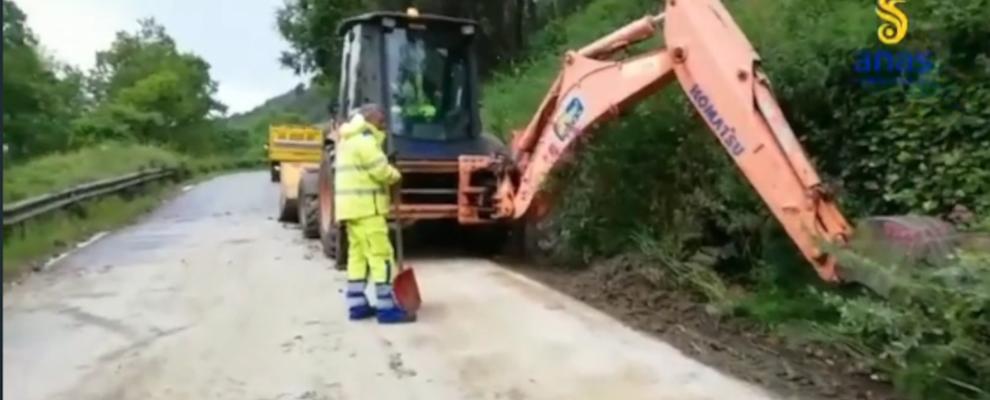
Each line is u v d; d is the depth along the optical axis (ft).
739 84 21.30
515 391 17.95
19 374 19.54
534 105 44.11
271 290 28.63
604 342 21.47
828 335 20.18
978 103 21.85
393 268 24.53
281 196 50.62
